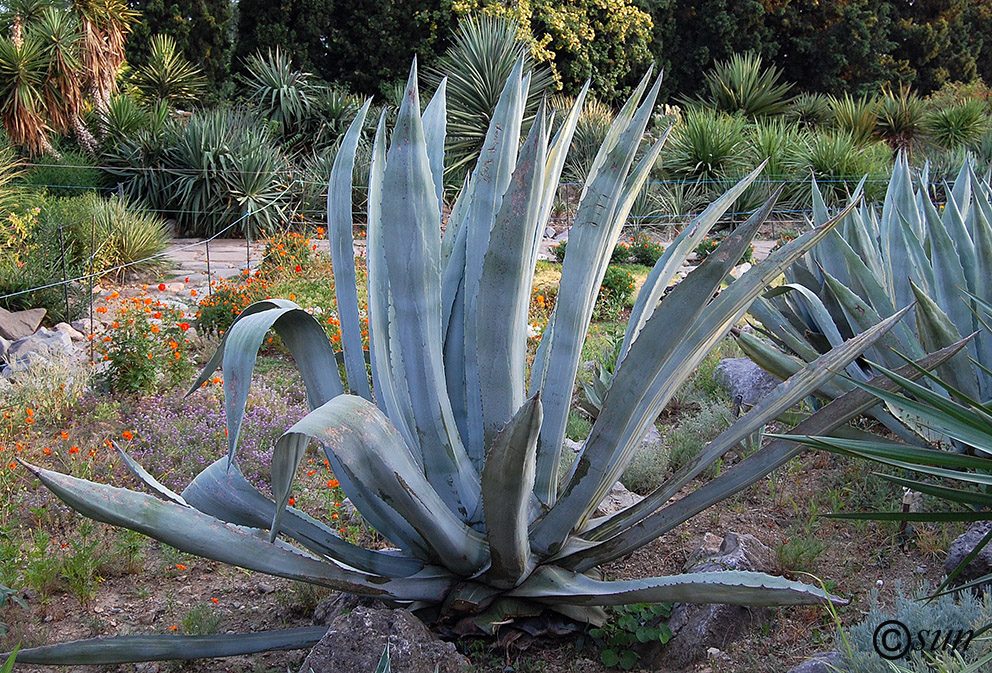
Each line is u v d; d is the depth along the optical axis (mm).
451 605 2959
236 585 3797
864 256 4734
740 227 2500
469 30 19797
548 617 3041
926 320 3580
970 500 2357
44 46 15633
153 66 22328
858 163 16625
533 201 2713
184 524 2646
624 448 2900
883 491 3746
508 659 2922
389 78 26938
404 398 3033
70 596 3729
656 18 28953
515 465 2432
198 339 8094
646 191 16406
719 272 2529
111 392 6449
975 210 3941
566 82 25859
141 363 6453
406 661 2598
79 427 5797
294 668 3076
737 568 3082
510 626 2998
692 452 4613
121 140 17047
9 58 14914
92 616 3547
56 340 7836
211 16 26703
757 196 16234
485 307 2852
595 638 2988
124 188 16344
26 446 5383
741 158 17094
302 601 3504
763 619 2973
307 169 17406
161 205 16312
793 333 4520
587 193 2898
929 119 20828
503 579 2902
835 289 3947
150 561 4051
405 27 26828
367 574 2908
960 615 2510
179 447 5312
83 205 11781
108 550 4012
